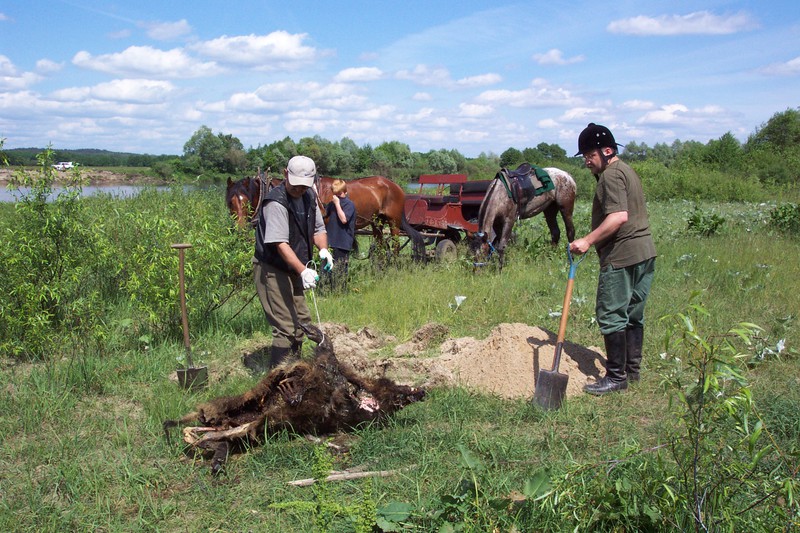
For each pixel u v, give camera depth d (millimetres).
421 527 3277
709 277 9156
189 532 3424
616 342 5188
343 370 4531
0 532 3389
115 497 3781
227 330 7082
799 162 37625
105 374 5629
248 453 4234
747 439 2777
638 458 3373
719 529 2801
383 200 10875
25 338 6207
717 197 29531
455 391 5172
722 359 2695
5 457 4258
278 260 5039
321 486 3352
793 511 2760
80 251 6707
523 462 4008
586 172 31953
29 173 6434
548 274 9711
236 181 9367
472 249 10438
